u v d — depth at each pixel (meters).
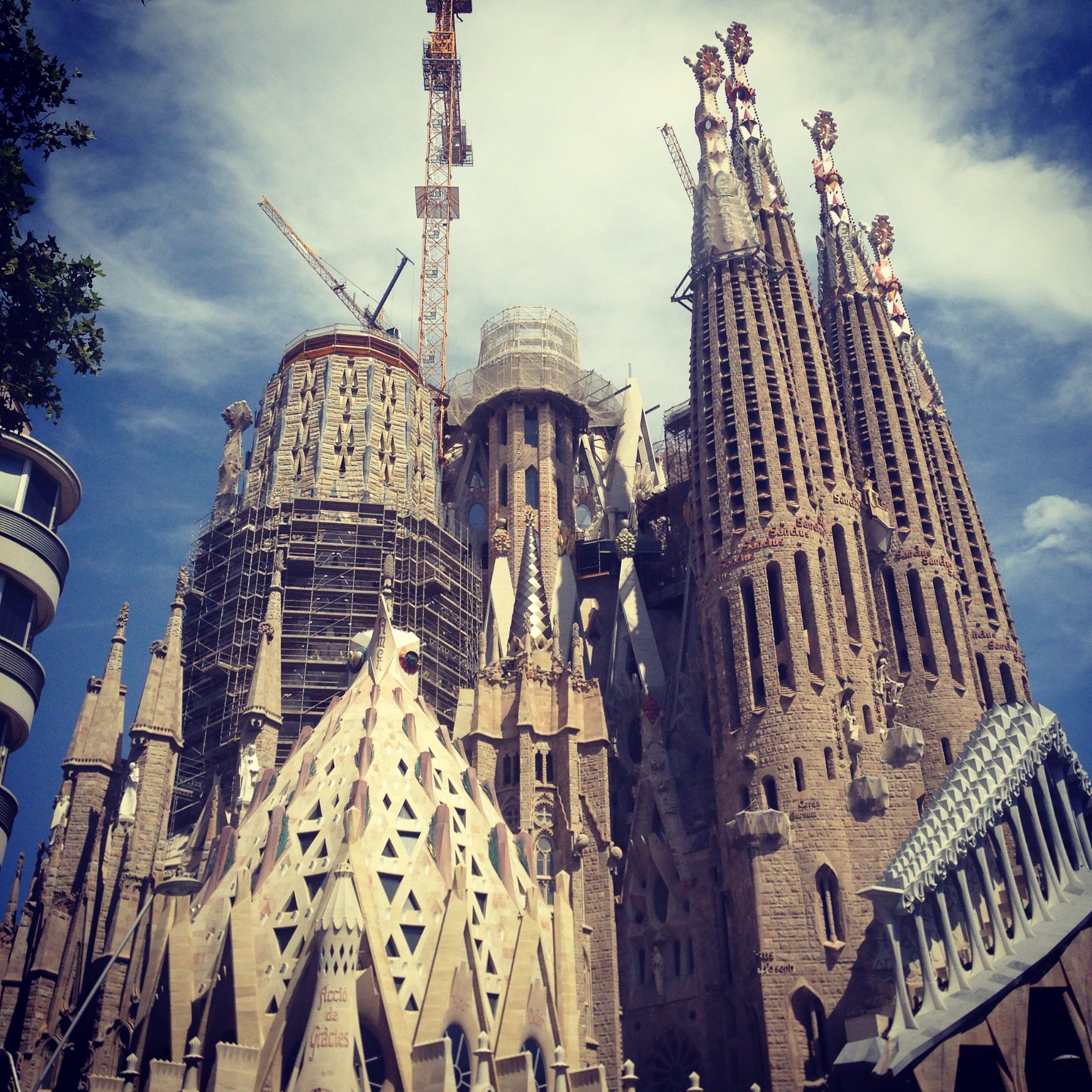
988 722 69.06
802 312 97.31
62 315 39.88
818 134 121.88
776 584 82.19
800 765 73.75
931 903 64.44
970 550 98.00
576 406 119.62
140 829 75.12
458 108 146.75
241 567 95.62
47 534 56.62
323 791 69.19
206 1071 58.66
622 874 81.38
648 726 86.00
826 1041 65.00
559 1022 65.88
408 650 83.44
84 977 69.94
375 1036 58.12
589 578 107.62
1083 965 61.00
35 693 54.75
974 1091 59.25
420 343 136.62
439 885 65.00
